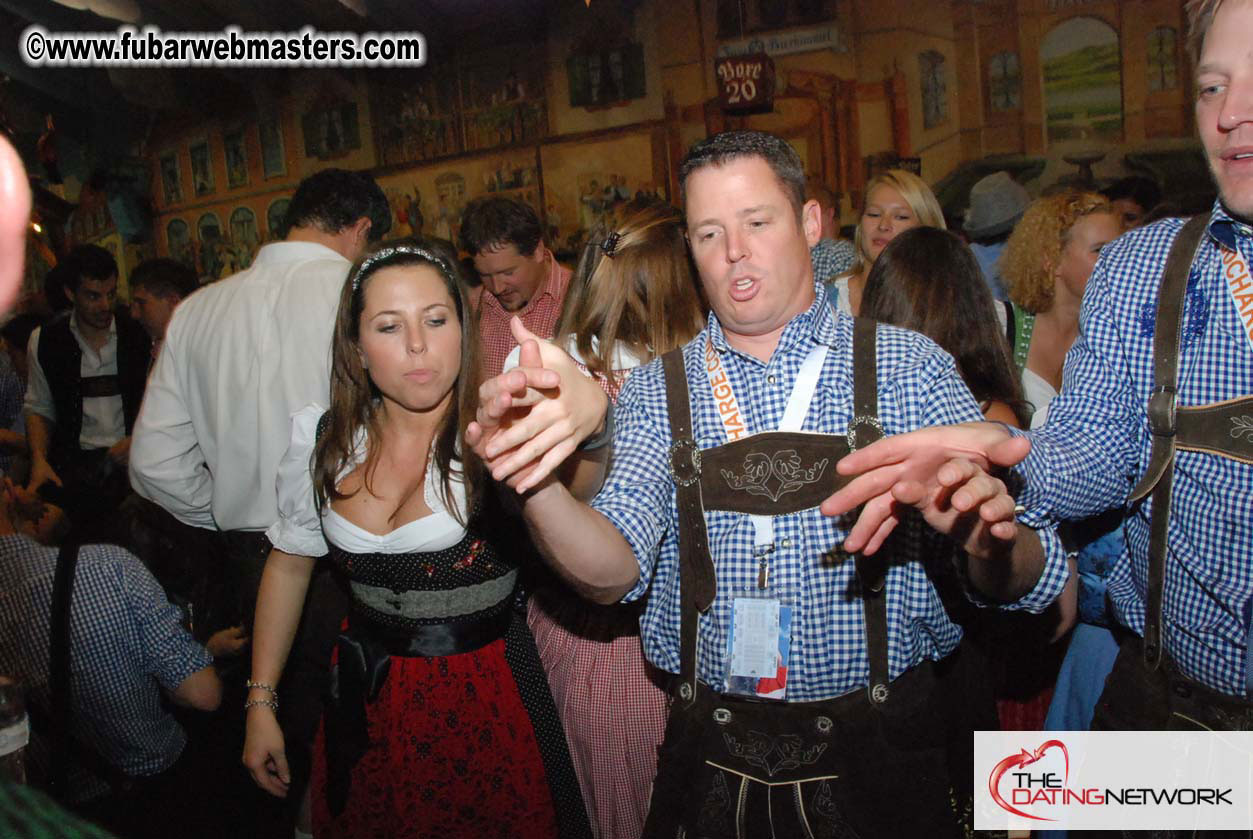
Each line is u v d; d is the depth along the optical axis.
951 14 7.62
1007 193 6.92
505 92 9.12
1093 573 1.87
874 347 1.46
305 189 2.61
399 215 9.73
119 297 10.42
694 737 1.49
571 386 1.08
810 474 1.42
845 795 1.42
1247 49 1.22
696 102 8.44
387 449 1.91
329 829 1.90
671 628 1.55
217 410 2.48
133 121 10.45
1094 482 1.39
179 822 2.13
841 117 8.05
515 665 1.92
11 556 1.87
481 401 1.03
